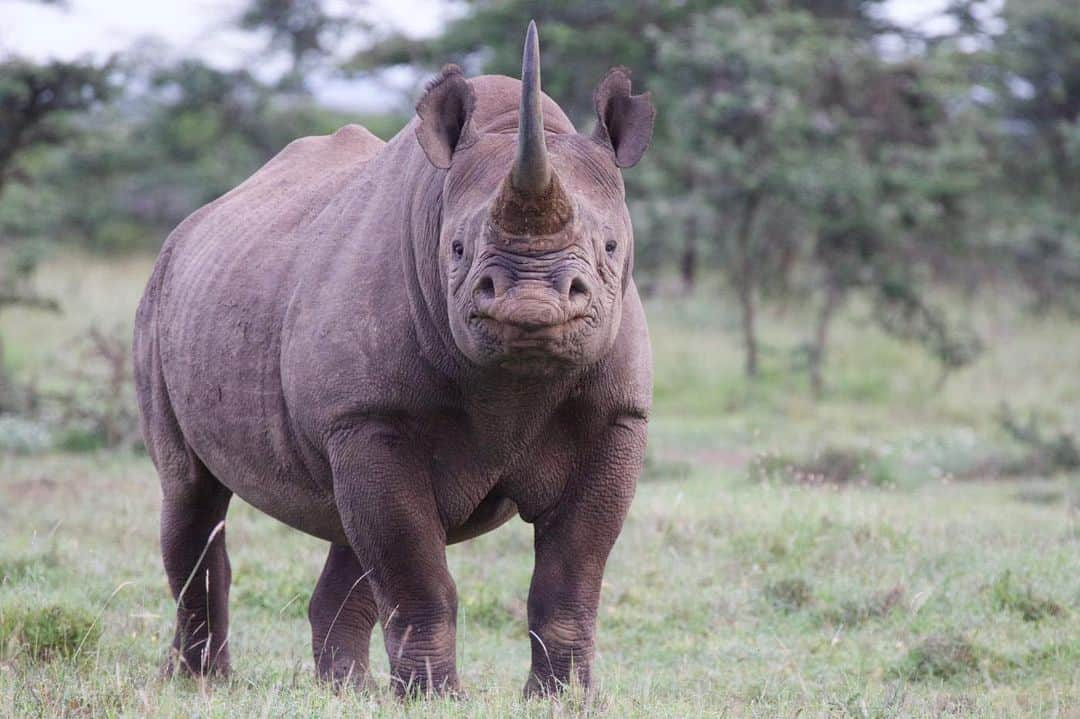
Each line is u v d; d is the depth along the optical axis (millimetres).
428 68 89250
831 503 32219
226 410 20328
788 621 25375
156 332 23203
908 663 22062
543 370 15320
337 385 17734
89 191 105750
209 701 17641
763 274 70312
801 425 54875
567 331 14836
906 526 30625
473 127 16797
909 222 68062
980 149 71375
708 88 67125
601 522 18031
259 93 112812
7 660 20422
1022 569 26672
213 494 22906
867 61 70000
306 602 26844
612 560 28984
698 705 18469
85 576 27391
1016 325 77812
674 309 77188
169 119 111312
